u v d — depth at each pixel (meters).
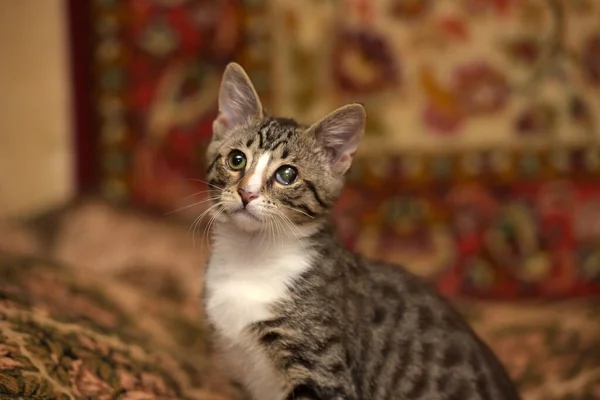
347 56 0.88
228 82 0.62
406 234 0.89
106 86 0.90
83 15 0.89
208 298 0.60
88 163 0.92
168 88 0.90
